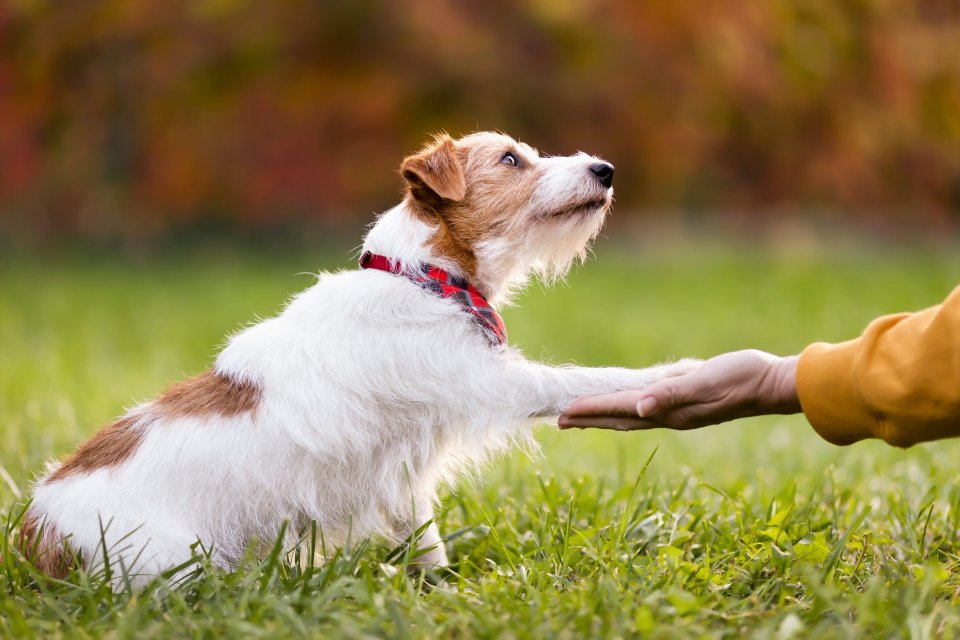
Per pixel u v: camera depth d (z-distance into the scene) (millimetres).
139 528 4203
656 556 4480
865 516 4992
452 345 4516
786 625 3514
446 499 5488
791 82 22031
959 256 21656
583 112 21969
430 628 3641
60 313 14984
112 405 8352
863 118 23328
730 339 12234
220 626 3668
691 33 21141
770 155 23547
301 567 4465
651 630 3525
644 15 21062
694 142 22359
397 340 4500
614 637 3506
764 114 22406
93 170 22406
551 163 5254
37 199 22828
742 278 18281
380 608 3799
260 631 3568
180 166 21641
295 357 4500
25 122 21375
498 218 5070
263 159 21344
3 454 6426
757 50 21422
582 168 5230
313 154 21297
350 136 21266
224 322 13797
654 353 11445
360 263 4914
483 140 5309
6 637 3623
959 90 24203
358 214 22969
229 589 3979
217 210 22828
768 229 23328
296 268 20391
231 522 4414
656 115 21969
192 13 21188
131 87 21703
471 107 21484
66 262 22547
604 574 4207
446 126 21453
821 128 23281
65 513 4336
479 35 21188
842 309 14320
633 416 4227
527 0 21000
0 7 20688
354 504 4625
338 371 4461
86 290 17859
